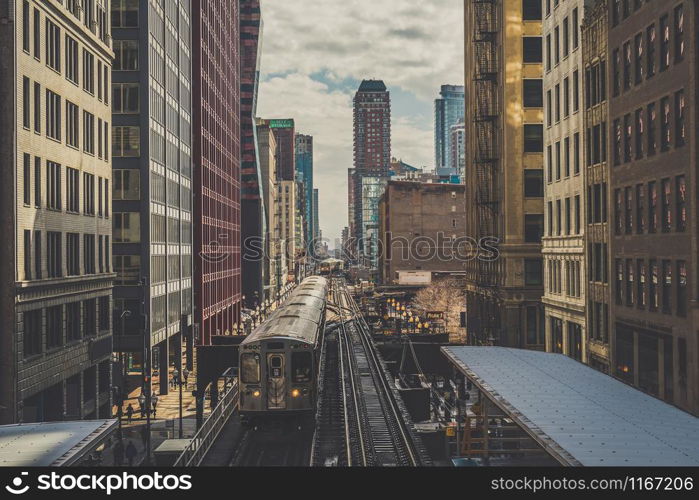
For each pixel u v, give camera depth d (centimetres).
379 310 9225
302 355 2919
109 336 4000
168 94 5716
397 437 2883
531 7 5850
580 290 4241
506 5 5844
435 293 9912
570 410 1634
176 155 6006
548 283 4922
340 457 2622
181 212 6181
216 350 4566
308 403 2916
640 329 3225
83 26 3681
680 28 2833
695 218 2662
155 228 5200
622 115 3438
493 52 6322
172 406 4578
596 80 3912
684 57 2759
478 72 6738
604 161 3797
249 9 12325
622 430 1430
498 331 5678
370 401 3669
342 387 3950
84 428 1655
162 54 5509
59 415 3341
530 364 2394
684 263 2794
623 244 3431
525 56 5844
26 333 2975
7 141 2866
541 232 5762
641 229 3247
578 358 4297
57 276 3341
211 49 7650
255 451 2770
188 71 6581
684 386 2798
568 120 4478
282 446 2861
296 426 3033
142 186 5009
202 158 7012
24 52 2981
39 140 3128
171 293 5747
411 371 4984
